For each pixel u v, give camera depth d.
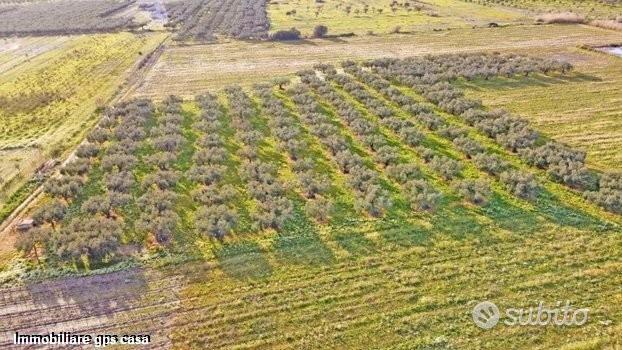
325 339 21.80
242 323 22.70
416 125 42.28
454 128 40.44
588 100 47.84
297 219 29.88
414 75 53.62
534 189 32.19
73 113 46.88
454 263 26.22
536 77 53.97
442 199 31.73
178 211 30.69
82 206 30.25
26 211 31.20
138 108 44.81
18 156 38.56
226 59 62.22
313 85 50.56
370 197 30.91
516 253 26.86
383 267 25.98
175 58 63.28
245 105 45.69
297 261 26.50
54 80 56.44
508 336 21.78
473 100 46.47
